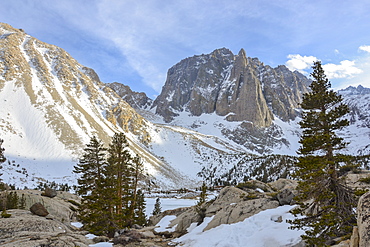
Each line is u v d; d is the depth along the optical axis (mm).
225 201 28500
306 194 16078
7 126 170125
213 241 19969
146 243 23891
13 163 131625
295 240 15742
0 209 28906
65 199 46219
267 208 22672
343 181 15633
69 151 167750
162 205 94062
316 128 16766
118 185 37125
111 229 29281
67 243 19297
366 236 8836
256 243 17406
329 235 13672
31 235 20125
